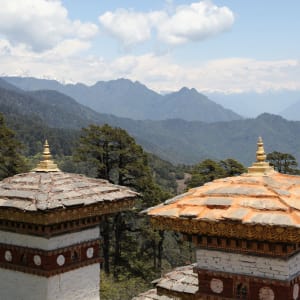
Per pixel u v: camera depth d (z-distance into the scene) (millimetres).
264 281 10625
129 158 54969
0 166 50938
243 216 10094
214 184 12211
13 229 16984
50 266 16344
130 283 44281
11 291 17156
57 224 16391
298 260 10961
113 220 53969
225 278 11180
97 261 18062
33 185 16906
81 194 16719
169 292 15391
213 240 11266
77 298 17328
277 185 11320
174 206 11531
